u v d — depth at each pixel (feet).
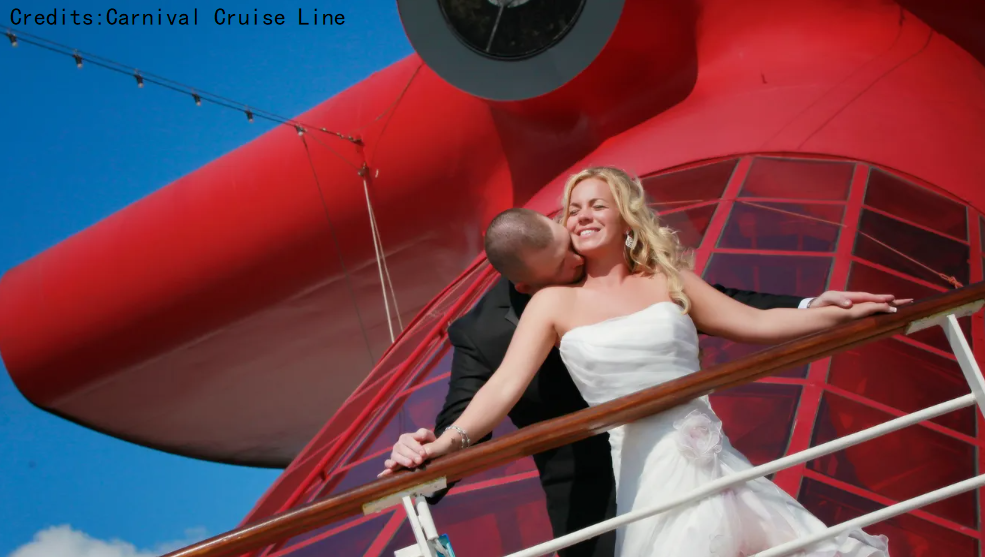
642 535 13.12
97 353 73.20
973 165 40.16
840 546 12.76
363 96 64.28
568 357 14.52
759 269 35.19
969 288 14.02
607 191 15.84
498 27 47.57
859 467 24.97
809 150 41.55
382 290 67.05
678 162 43.78
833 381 27.37
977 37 48.88
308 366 73.87
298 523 12.86
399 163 61.00
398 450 13.30
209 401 77.00
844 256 34.91
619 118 51.75
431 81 61.21
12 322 75.51
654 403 13.15
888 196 38.24
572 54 47.70
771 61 49.26
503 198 56.75
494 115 57.31
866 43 48.91
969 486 12.84
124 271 71.20
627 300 15.01
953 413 26.73
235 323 69.77
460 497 29.63
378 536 30.50
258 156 67.62
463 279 49.39
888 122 42.57
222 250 67.51
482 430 13.83
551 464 16.15
